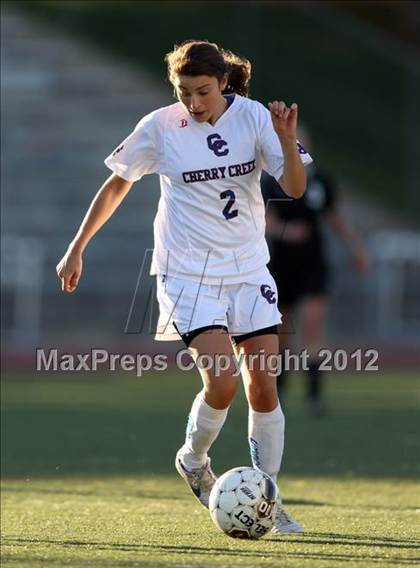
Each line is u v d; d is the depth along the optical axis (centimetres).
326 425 3978
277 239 4084
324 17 9562
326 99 9356
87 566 1565
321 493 2538
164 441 3566
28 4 10888
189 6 10275
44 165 8756
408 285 7556
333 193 4125
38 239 7906
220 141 1956
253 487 1816
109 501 2383
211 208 1961
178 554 1673
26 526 1994
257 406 1978
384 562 1608
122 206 8288
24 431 3809
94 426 3950
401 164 8888
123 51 10231
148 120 2003
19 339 7244
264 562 1598
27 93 9450
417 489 2609
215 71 1884
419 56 9250
